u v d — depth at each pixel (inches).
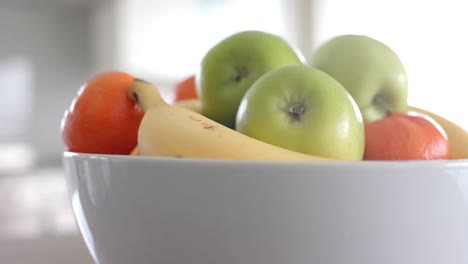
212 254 9.7
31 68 154.8
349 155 13.5
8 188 72.5
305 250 9.3
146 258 10.6
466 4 67.9
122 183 10.3
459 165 9.4
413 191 9.2
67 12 156.6
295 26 105.1
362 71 17.2
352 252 9.3
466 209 9.7
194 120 13.0
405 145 14.5
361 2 87.8
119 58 141.6
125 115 16.3
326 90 13.5
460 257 10.1
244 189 9.2
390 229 9.3
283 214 9.1
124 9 139.7
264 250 9.4
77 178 11.7
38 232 31.8
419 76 76.4
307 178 8.9
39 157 156.1
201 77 18.0
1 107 151.9
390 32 81.6
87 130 16.3
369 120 17.6
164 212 9.8
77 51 159.5
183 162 9.4
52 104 157.8
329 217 9.1
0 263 22.7
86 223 11.8
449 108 71.1
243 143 11.9
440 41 72.5
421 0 75.8
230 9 119.2
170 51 132.0
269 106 13.5
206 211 9.5
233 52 17.3
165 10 132.2
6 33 151.2
